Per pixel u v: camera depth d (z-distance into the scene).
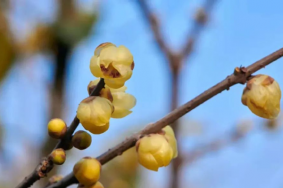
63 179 0.50
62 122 0.49
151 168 0.49
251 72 0.49
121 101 0.50
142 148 0.49
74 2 0.80
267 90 0.49
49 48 0.81
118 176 0.97
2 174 0.80
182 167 0.72
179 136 0.73
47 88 0.82
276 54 0.49
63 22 0.79
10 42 0.80
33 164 0.80
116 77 0.48
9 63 0.81
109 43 0.48
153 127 0.50
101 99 0.48
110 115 0.48
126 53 0.47
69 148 0.49
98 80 0.50
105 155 0.50
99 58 0.47
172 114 0.50
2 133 0.79
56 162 0.49
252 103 0.49
